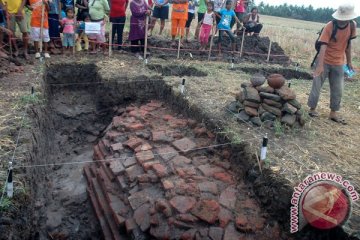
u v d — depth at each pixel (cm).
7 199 378
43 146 611
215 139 586
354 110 731
